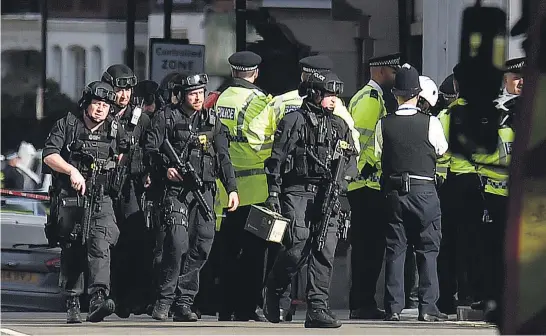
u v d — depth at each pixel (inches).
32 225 1631.4
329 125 1251.8
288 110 1343.5
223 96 1387.8
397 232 1358.3
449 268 1523.1
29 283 1619.1
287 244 1259.2
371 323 1343.5
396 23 1657.2
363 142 1482.5
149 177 1291.8
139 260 1421.0
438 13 1592.0
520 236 499.8
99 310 1291.8
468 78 1473.9
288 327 1270.9
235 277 1409.9
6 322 1347.2
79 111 1314.0
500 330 503.2
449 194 1481.3
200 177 1274.6
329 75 1246.9
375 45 1662.2
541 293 497.0
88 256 1285.7
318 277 1250.6
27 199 1646.2
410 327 1286.9
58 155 1267.2
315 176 1242.6
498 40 1535.4
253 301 1417.3
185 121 1283.2
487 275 1430.9
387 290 1370.6
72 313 1317.7
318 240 1242.0
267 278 1357.0
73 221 1267.2
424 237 1348.4
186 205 1280.8
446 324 1336.1
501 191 1406.3
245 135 1374.3
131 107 1334.9
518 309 498.9
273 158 1245.7
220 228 1412.4
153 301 1433.3
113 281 1427.2
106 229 1285.7
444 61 1600.6
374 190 1496.1
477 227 1473.9
